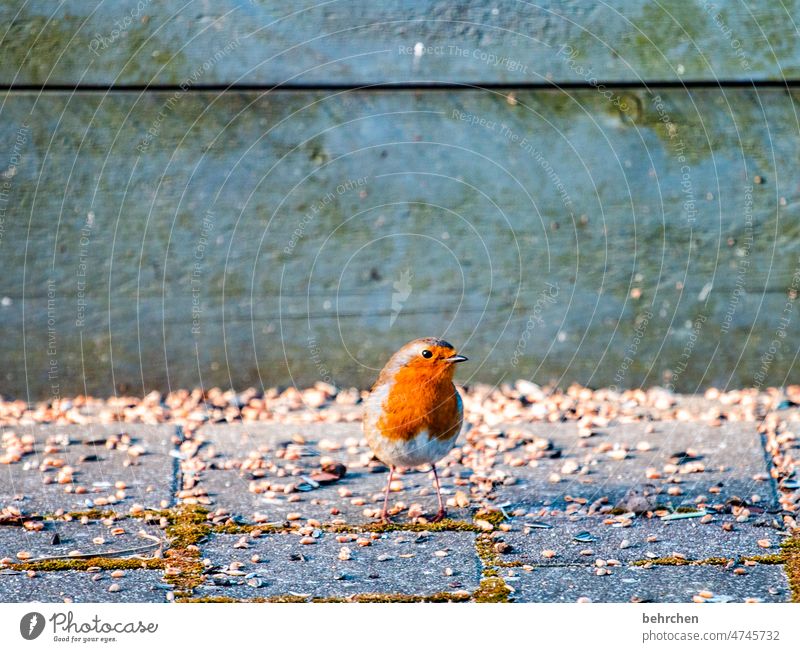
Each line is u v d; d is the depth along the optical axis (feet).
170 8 37.70
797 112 38.27
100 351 39.42
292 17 37.91
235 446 34.94
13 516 29.01
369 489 31.45
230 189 38.73
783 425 35.78
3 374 39.24
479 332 39.78
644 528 28.32
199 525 28.78
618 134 38.52
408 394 27.63
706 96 38.27
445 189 38.93
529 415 37.55
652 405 38.52
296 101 38.37
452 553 26.99
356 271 39.45
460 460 33.55
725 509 29.40
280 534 28.27
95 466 33.01
